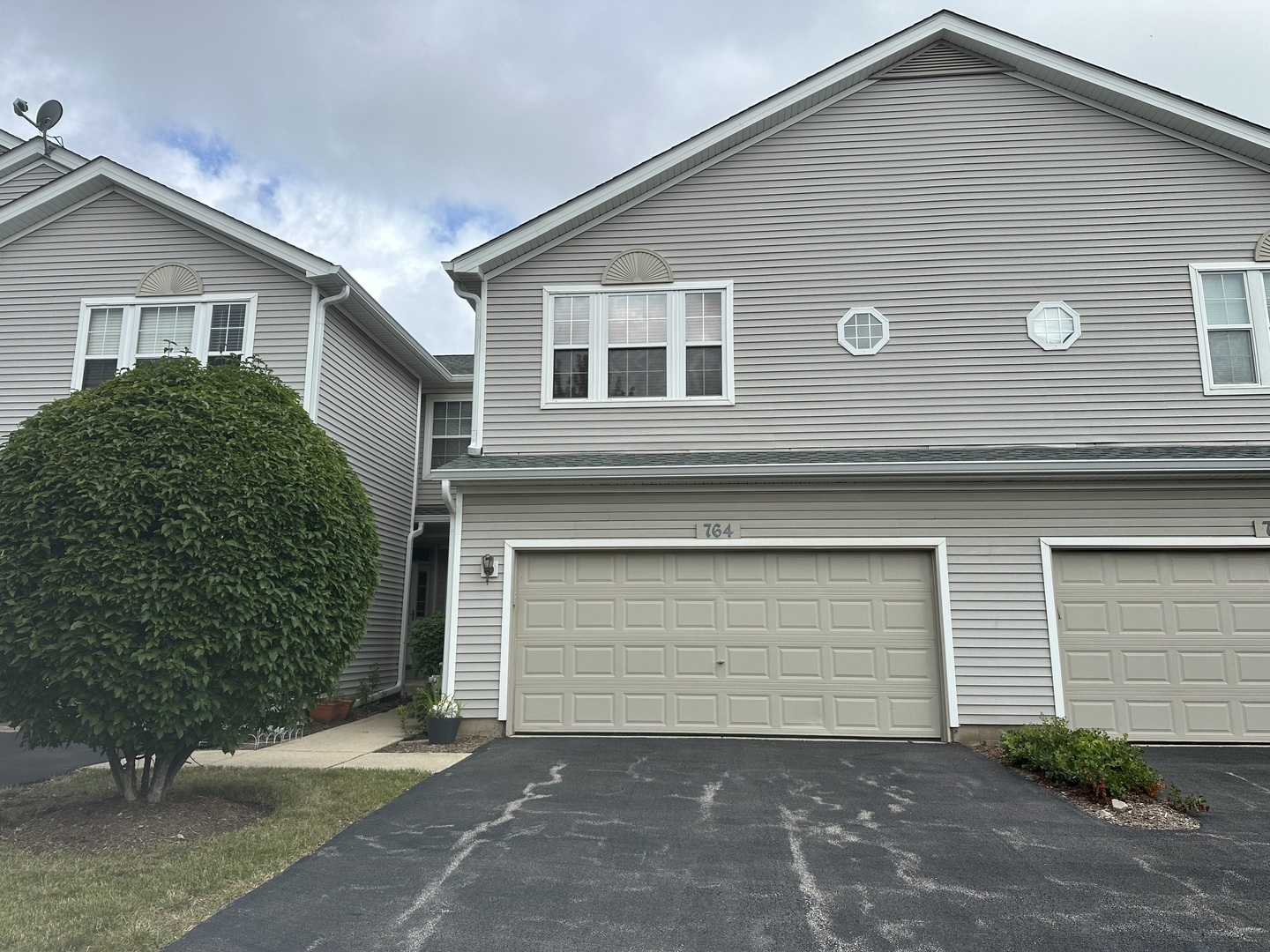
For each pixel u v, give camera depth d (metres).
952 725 9.03
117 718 5.70
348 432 12.56
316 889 4.80
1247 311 9.98
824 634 9.45
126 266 11.76
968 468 9.14
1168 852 5.49
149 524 5.84
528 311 10.72
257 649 5.97
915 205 10.58
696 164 10.87
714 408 10.32
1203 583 9.19
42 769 8.15
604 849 5.50
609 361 10.55
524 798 6.75
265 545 6.12
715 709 9.43
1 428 11.47
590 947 4.13
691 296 10.63
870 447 10.10
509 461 9.96
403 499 14.98
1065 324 10.13
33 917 4.33
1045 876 5.05
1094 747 7.12
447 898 4.69
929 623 9.37
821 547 9.55
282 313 11.49
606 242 10.80
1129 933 4.29
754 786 7.11
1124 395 9.92
